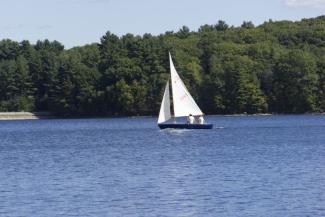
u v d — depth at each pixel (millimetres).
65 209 114188
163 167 165500
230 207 112812
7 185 140875
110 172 157875
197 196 122438
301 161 170750
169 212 110312
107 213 110625
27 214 111312
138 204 116812
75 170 163875
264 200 117375
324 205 112438
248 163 169500
